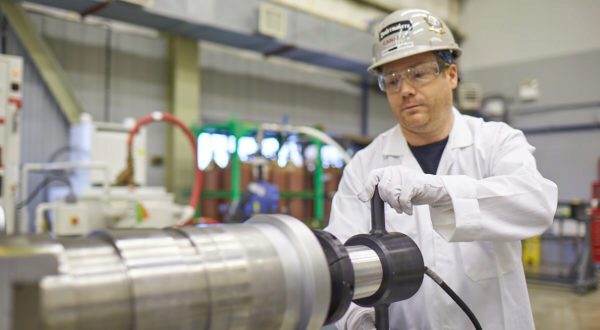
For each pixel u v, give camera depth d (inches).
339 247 22.7
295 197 178.9
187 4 152.0
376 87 257.9
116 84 166.9
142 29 174.4
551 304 142.3
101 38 164.1
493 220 29.3
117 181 101.2
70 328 15.0
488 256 37.9
